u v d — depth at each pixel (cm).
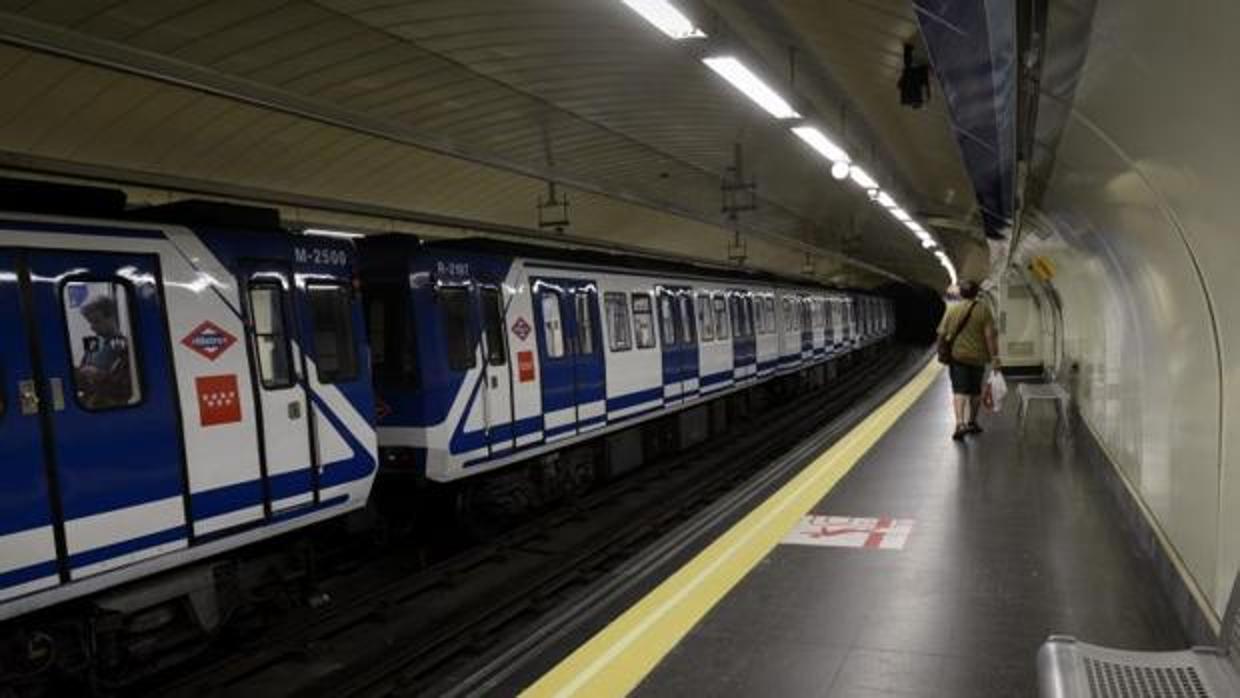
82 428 535
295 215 1137
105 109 774
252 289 658
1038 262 1247
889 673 383
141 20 638
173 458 586
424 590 809
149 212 617
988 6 301
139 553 564
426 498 984
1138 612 445
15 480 501
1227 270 330
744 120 1116
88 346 546
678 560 580
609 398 1223
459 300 938
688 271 1616
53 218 540
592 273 1211
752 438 1708
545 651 453
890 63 796
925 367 2361
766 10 667
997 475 794
